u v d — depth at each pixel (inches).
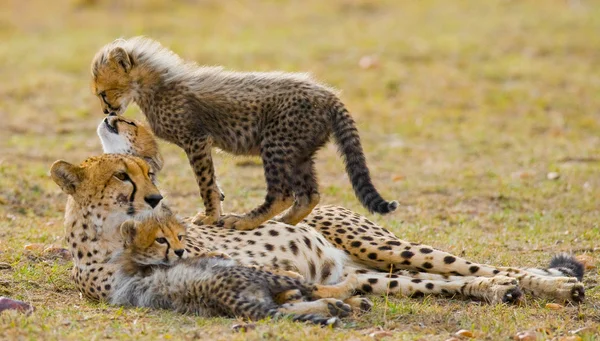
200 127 447.2
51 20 1280.8
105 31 1209.4
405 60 1074.1
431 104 925.2
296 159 432.5
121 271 346.3
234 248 375.6
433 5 1392.7
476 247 471.2
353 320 331.0
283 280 333.1
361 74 1015.0
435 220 546.6
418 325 331.6
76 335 300.4
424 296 378.0
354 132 433.7
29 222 509.0
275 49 1100.5
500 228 527.8
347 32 1213.7
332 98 439.8
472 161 729.6
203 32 1206.3
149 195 346.0
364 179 423.2
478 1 1407.5
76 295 369.1
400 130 837.2
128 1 1346.0
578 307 363.6
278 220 433.4
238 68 1015.0
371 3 1395.2
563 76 1016.9
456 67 1049.5
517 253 463.5
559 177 663.1
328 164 716.7
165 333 305.9
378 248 399.2
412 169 701.9
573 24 1245.1
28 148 729.6
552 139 804.6
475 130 834.2
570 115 886.4
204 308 329.4
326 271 394.6
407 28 1238.9
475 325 331.9
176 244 345.1
